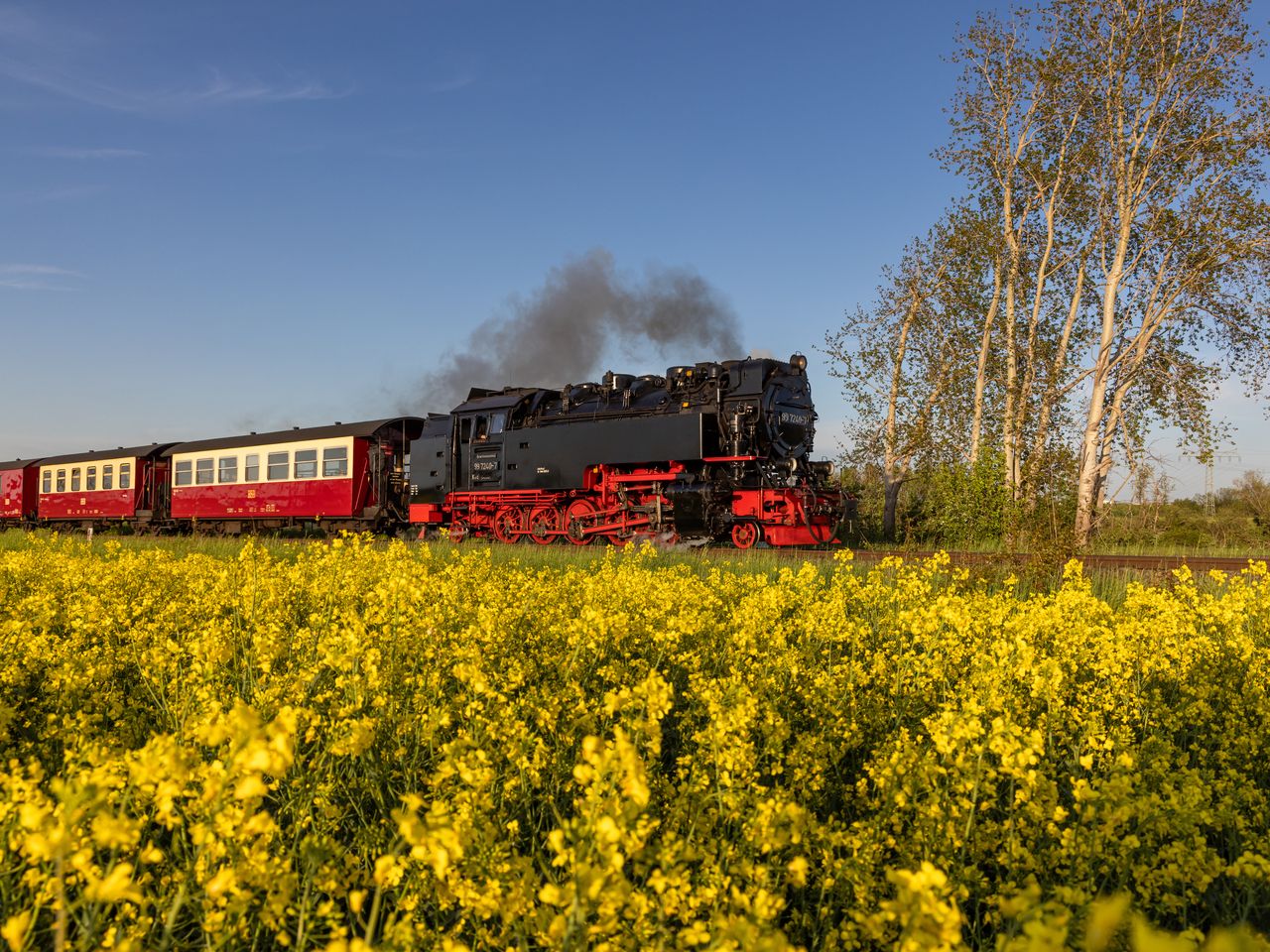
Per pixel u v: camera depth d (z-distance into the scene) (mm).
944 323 27203
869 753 4402
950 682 5211
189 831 2688
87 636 6148
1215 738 4617
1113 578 11375
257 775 1924
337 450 25500
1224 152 20547
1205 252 20938
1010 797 3420
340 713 3660
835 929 2805
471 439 23109
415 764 3715
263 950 2725
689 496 18266
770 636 6059
